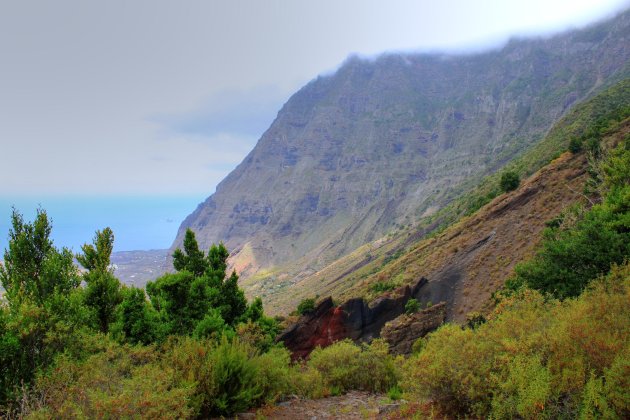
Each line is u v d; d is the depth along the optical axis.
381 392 11.60
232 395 8.65
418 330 35.47
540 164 82.62
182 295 21.56
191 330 20.08
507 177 59.94
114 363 7.78
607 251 16.22
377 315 42.25
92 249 20.59
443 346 7.56
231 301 27.00
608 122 51.88
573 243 17.23
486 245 47.94
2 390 7.40
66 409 5.85
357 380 11.91
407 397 8.48
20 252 16.78
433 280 48.38
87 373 6.80
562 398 5.50
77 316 12.74
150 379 6.78
